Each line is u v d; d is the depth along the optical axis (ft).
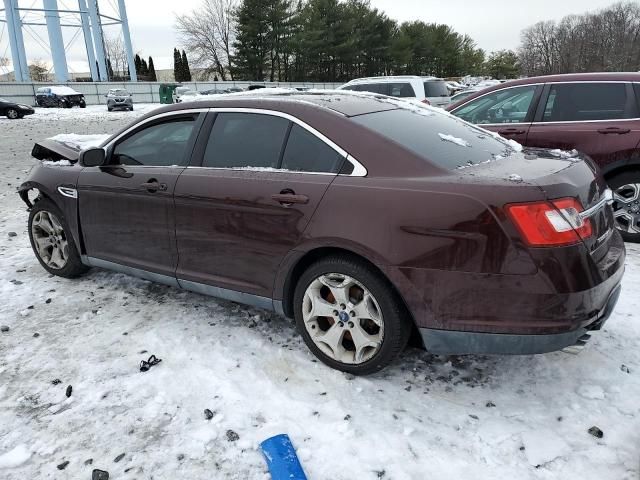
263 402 9.16
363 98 11.68
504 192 8.04
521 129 18.80
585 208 8.40
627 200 17.11
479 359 10.39
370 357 9.44
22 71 158.92
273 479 7.36
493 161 9.73
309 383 9.67
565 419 8.59
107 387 9.70
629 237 17.21
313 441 8.20
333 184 9.34
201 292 11.80
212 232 10.96
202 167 11.39
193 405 9.12
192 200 11.14
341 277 9.43
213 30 219.61
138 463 7.87
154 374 10.06
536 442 8.09
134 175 12.35
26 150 45.62
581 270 7.97
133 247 12.72
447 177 8.64
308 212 9.48
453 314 8.43
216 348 10.97
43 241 15.23
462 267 8.20
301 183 9.70
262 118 10.77
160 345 11.14
